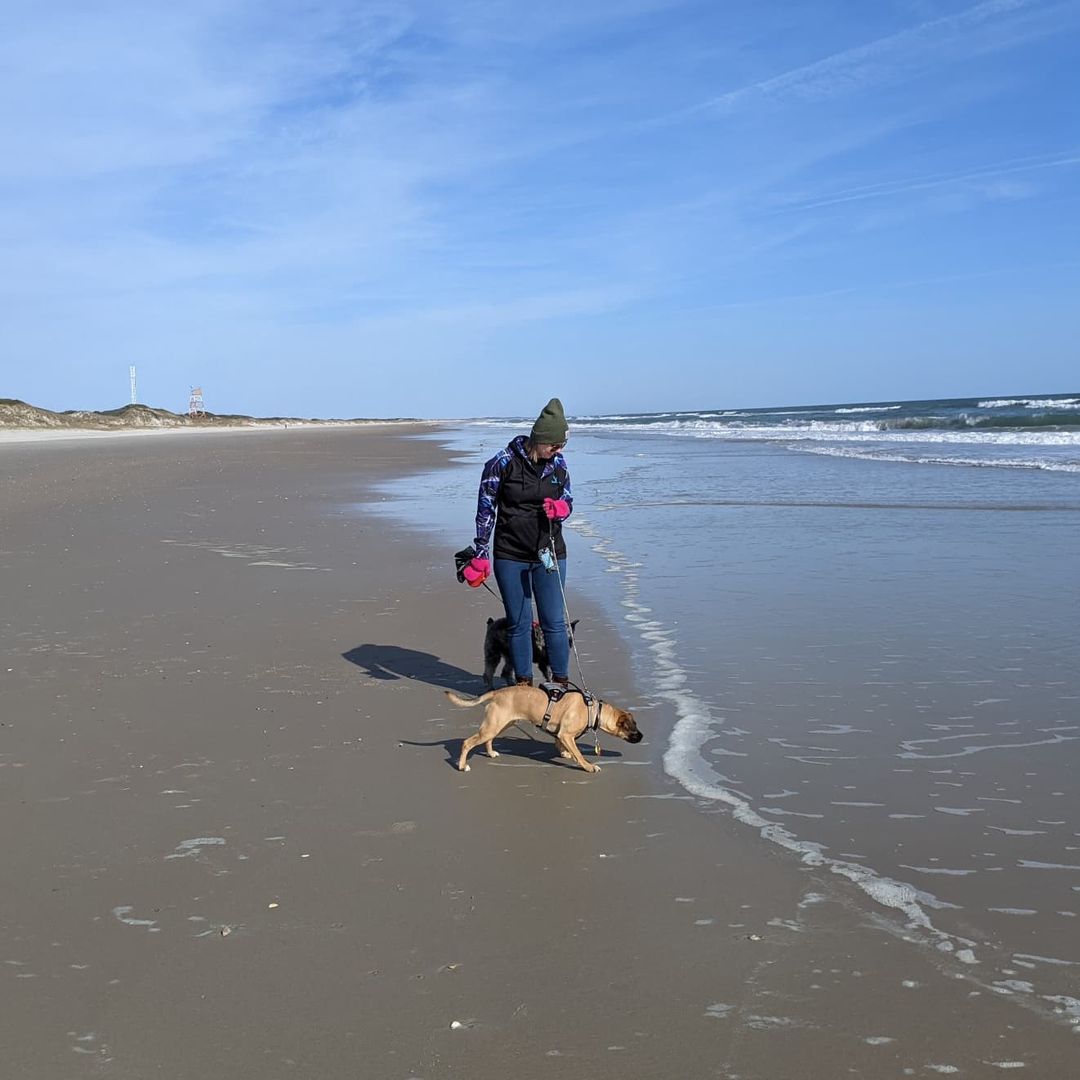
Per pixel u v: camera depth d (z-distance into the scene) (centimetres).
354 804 430
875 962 299
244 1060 256
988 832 389
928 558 974
